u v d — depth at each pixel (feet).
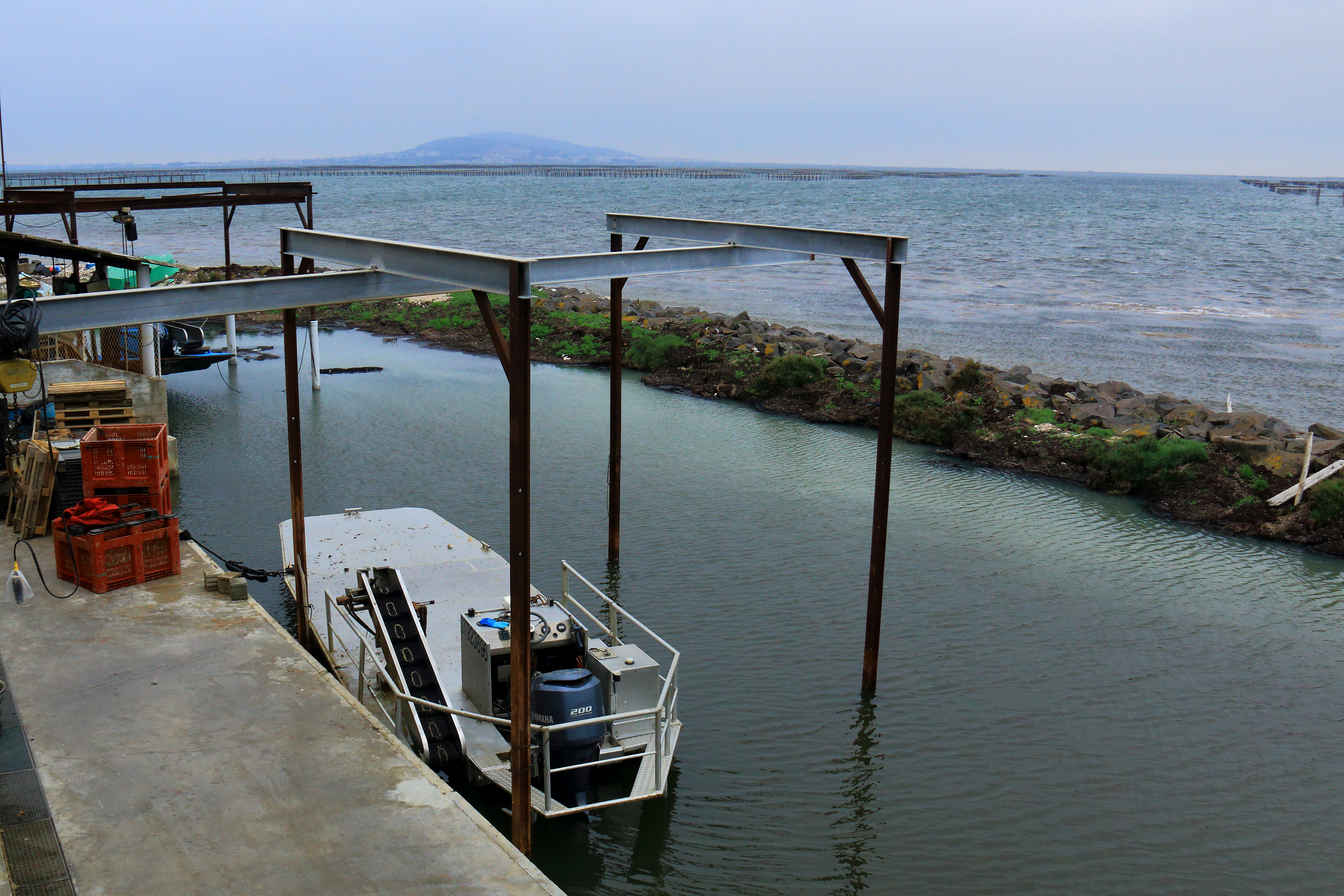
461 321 125.49
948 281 195.93
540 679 29.45
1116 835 30.09
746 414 85.25
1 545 40.14
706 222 43.34
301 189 100.12
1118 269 222.69
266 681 29.99
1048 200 620.49
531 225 316.60
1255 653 41.93
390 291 30.81
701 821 30.37
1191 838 29.96
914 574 49.62
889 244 35.17
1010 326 140.36
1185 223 408.46
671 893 27.32
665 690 31.86
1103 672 39.96
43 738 26.40
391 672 33.14
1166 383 103.86
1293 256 261.24
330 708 28.55
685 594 46.60
